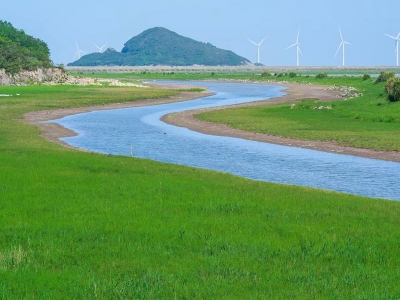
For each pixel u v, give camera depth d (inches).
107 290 576.4
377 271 646.5
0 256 665.0
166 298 558.3
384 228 841.5
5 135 2038.6
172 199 1007.6
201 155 1776.6
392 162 1633.9
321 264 673.0
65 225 816.3
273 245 738.8
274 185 1218.0
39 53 6643.7
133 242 741.9
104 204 957.2
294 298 560.4
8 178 1157.1
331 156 1743.4
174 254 696.4
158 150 1878.7
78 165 1359.5
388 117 2516.0
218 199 1013.2
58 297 554.3
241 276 623.8
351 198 1093.8
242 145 1974.7
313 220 882.1
